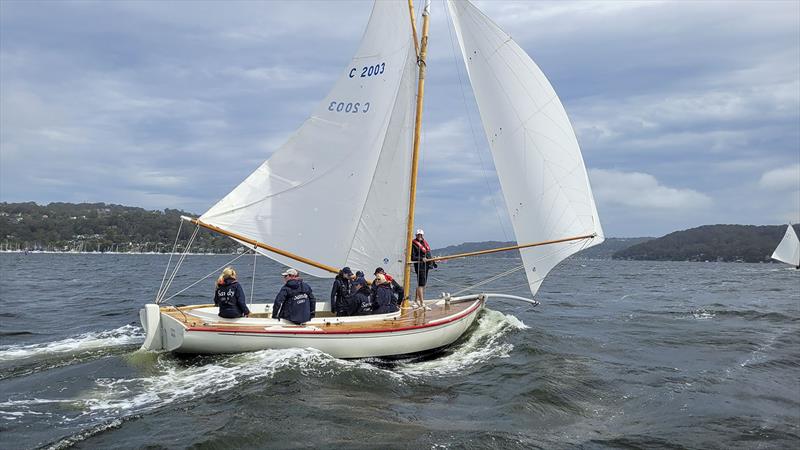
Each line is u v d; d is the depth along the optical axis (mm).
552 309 18938
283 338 9422
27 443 5781
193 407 6941
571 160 11969
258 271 45219
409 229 11477
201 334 9023
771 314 18203
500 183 12609
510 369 9484
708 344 12609
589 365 10016
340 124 11562
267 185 11289
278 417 6609
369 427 6434
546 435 6488
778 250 73312
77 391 7633
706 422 7129
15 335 12539
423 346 10391
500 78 12328
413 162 11383
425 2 11141
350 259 11812
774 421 7219
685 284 36062
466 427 6621
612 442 6348
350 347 9688
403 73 11406
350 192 11578
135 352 9562
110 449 5609
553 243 12039
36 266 55438
